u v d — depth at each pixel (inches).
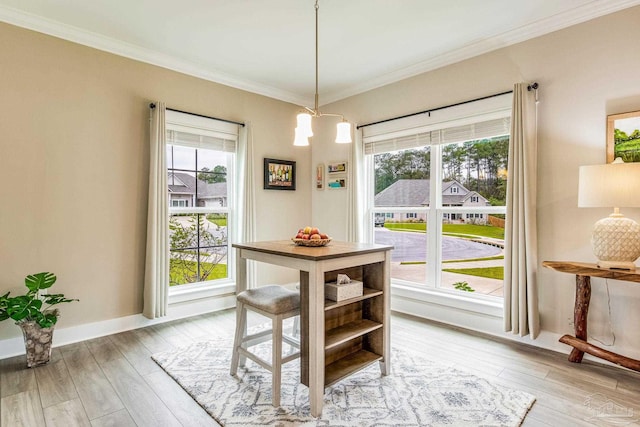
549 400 81.8
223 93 154.9
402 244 156.8
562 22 106.5
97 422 73.2
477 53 126.8
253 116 165.8
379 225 165.9
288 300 83.5
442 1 98.8
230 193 160.7
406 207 155.3
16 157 105.5
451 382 90.3
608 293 101.1
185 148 145.9
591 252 103.0
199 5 100.7
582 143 104.0
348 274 93.4
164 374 94.4
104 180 122.1
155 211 127.3
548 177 110.6
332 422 73.6
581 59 104.0
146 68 131.8
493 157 128.3
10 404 79.5
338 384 89.4
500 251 127.5
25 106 106.7
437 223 143.8
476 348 112.2
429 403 80.6
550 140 110.1
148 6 101.1
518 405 79.3
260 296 87.0
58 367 97.9
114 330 124.6
